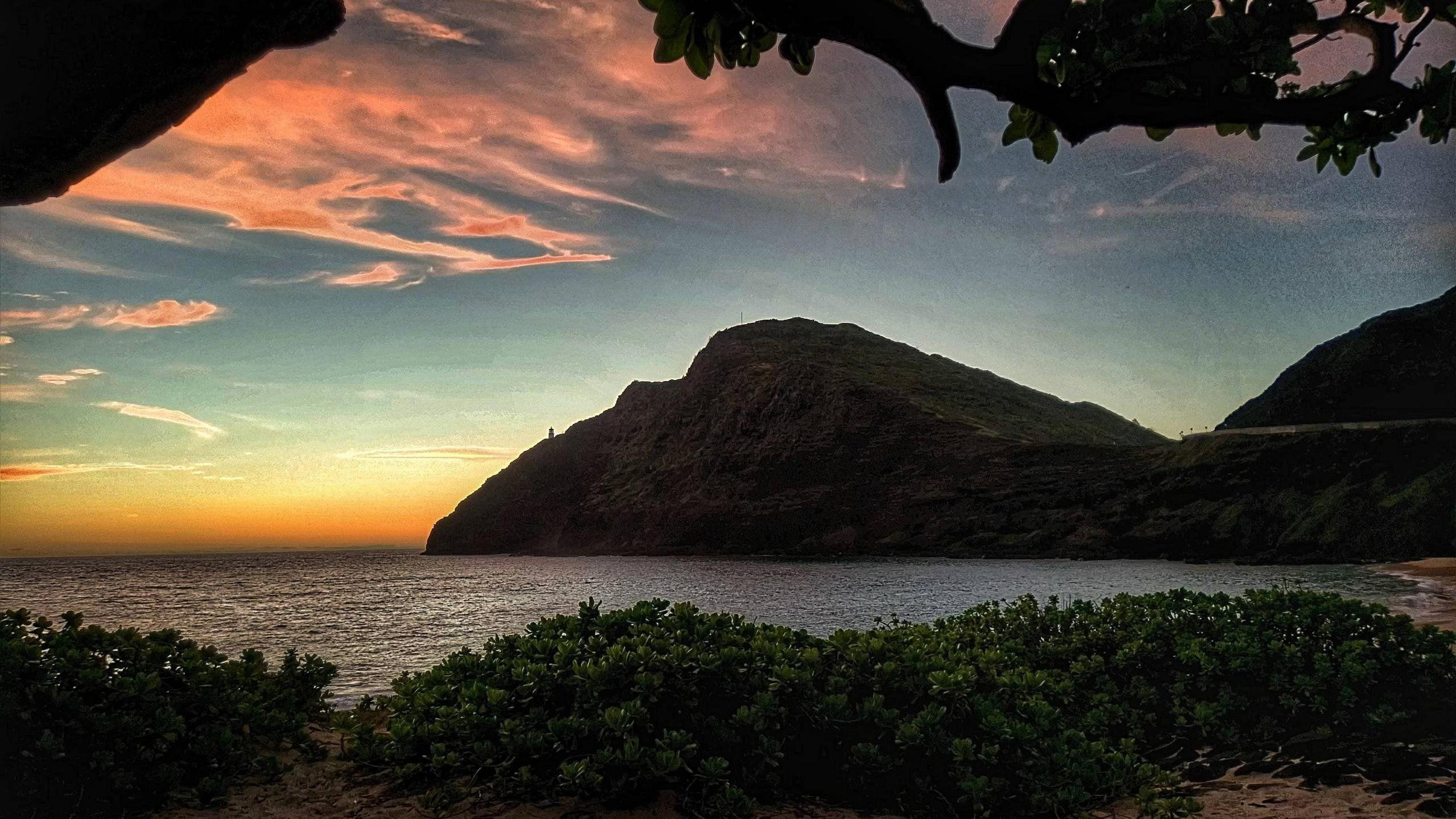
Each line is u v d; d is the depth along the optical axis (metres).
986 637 8.70
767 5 1.27
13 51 1.03
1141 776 5.92
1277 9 1.83
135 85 1.10
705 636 6.39
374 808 5.34
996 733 5.68
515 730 5.61
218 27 1.09
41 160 1.13
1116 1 1.75
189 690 5.84
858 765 5.67
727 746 5.58
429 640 34.75
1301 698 7.06
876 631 6.80
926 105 1.37
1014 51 1.32
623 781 5.23
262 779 5.88
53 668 5.22
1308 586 47.41
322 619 50.16
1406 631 7.23
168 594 87.56
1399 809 5.20
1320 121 1.85
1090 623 8.54
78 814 4.95
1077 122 1.49
